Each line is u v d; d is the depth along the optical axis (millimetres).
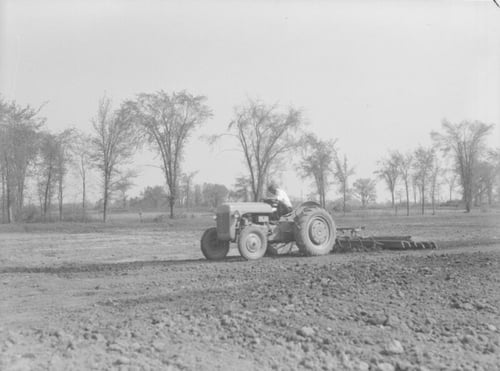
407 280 8664
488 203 53625
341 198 54969
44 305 8023
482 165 49969
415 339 6180
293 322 6516
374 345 5965
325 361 5469
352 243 14883
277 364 5340
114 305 7723
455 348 5988
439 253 13289
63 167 40406
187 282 9719
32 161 39031
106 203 41969
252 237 13258
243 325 6410
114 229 32188
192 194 62750
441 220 35500
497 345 6129
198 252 17438
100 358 5262
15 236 26203
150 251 18047
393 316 6758
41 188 40656
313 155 48344
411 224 30656
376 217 43094
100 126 41156
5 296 8898
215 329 6250
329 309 7031
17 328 6391
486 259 10750
